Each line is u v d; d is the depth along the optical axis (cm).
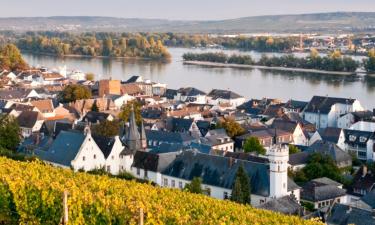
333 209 11194
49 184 7888
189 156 14550
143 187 8919
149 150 16912
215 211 7981
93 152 15100
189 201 8469
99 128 18425
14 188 7881
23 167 9450
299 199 13275
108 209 7169
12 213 8131
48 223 7700
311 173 15562
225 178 13462
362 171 14862
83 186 8169
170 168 14625
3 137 16812
